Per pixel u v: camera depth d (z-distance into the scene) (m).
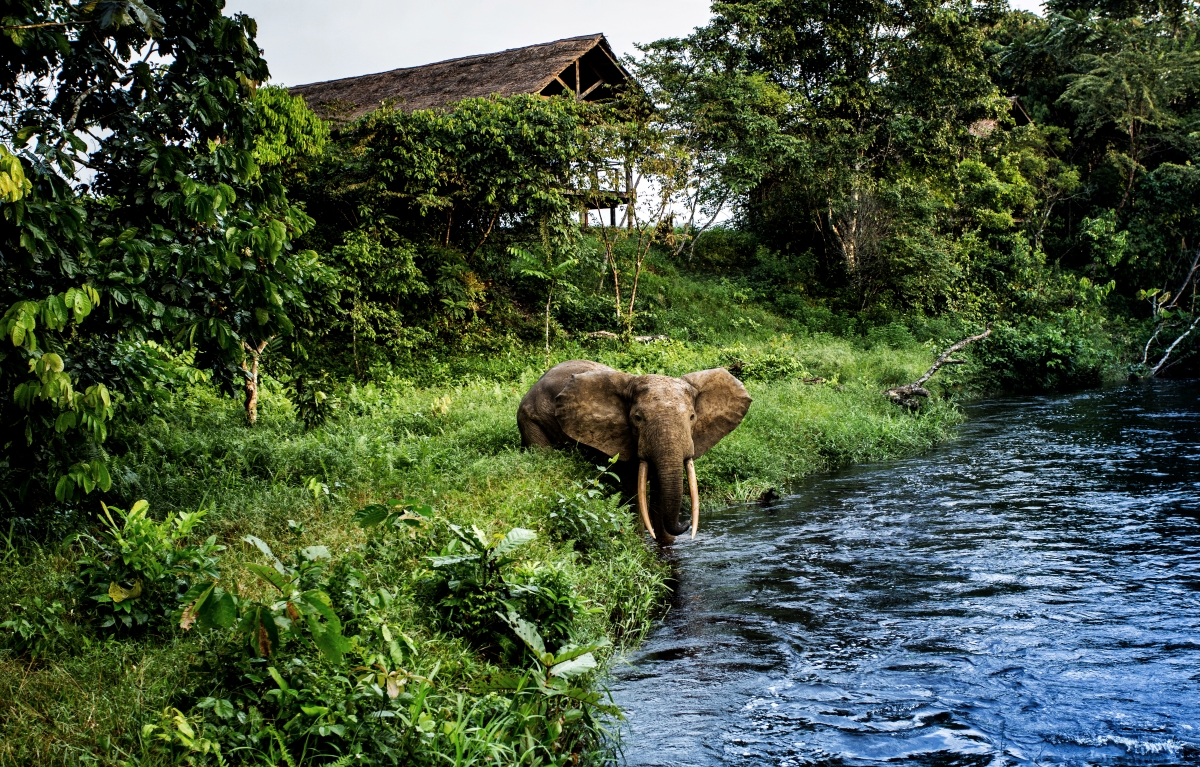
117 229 5.61
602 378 8.27
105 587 4.02
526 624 4.16
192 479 6.77
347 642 3.30
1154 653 4.73
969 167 30.70
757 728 4.05
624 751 3.87
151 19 4.70
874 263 28.00
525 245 20.44
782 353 18.23
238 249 5.52
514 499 6.63
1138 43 35.22
